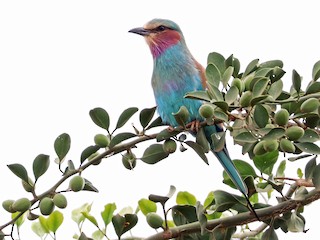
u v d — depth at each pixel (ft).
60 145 24.03
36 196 23.70
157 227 24.94
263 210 24.93
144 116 25.18
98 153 25.85
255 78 24.07
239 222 25.03
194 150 25.85
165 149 25.75
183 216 25.94
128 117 24.76
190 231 24.82
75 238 27.63
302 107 23.27
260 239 26.86
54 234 27.50
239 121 23.98
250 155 26.84
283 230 25.38
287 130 22.89
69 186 23.84
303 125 23.89
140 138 25.29
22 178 23.58
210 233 24.77
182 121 25.26
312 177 24.34
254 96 22.68
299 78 23.25
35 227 27.58
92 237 27.55
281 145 22.94
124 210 28.68
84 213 26.43
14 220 23.71
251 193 25.05
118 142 24.64
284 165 27.55
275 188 25.09
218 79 24.50
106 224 26.81
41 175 23.62
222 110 23.06
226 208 24.89
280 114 22.75
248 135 22.77
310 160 24.67
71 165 24.40
